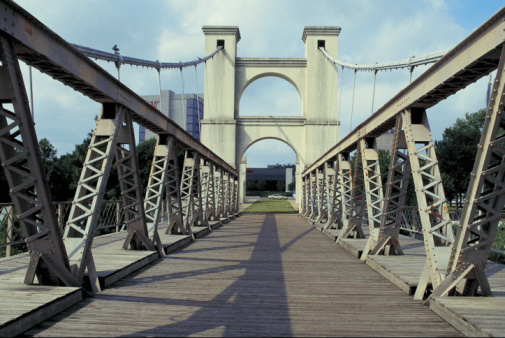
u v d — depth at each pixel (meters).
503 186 4.41
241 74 29.77
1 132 4.23
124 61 10.09
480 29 4.09
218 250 10.00
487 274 6.36
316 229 16.39
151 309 4.78
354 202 11.49
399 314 4.69
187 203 13.22
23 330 3.87
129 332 3.98
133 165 7.68
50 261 4.88
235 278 6.63
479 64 4.45
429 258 5.38
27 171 4.86
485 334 3.60
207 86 29.27
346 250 10.24
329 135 28.66
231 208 24.52
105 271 6.12
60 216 9.09
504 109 4.29
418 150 6.00
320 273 7.16
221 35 29.50
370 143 9.45
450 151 19.89
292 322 4.38
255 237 13.22
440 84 5.01
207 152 15.42
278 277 6.76
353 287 6.06
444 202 5.72
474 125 26.91
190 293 5.57
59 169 19.38
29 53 4.34
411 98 5.95
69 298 4.73
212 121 28.86
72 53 4.98
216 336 3.92
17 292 4.68
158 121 8.59
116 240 10.13
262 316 4.57
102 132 6.34
